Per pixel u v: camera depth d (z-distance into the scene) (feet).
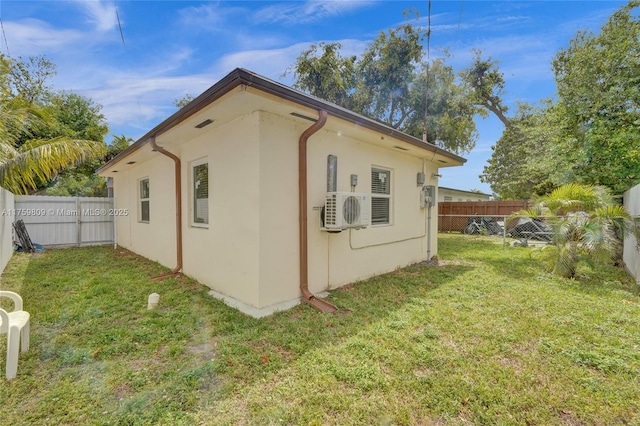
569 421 5.95
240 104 10.57
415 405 6.32
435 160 21.97
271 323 10.30
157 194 20.31
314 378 7.16
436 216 23.49
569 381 7.17
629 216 15.89
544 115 33.50
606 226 15.97
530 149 41.50
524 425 5.81
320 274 13.89
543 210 18.13
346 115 12.23
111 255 24.22
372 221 17.10
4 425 5.77
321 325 10.15
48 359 8.07
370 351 8.39
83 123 49.85
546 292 14.01
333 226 12.81
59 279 16.21
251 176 11.60
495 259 22.53
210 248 14.46
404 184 19.45
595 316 11.03
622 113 23.43
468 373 7.45
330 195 12.96
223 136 13.23
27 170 18.07
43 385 6.98
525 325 10.23
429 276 17.16
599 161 25.68
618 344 8.91
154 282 15.51
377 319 10.75
